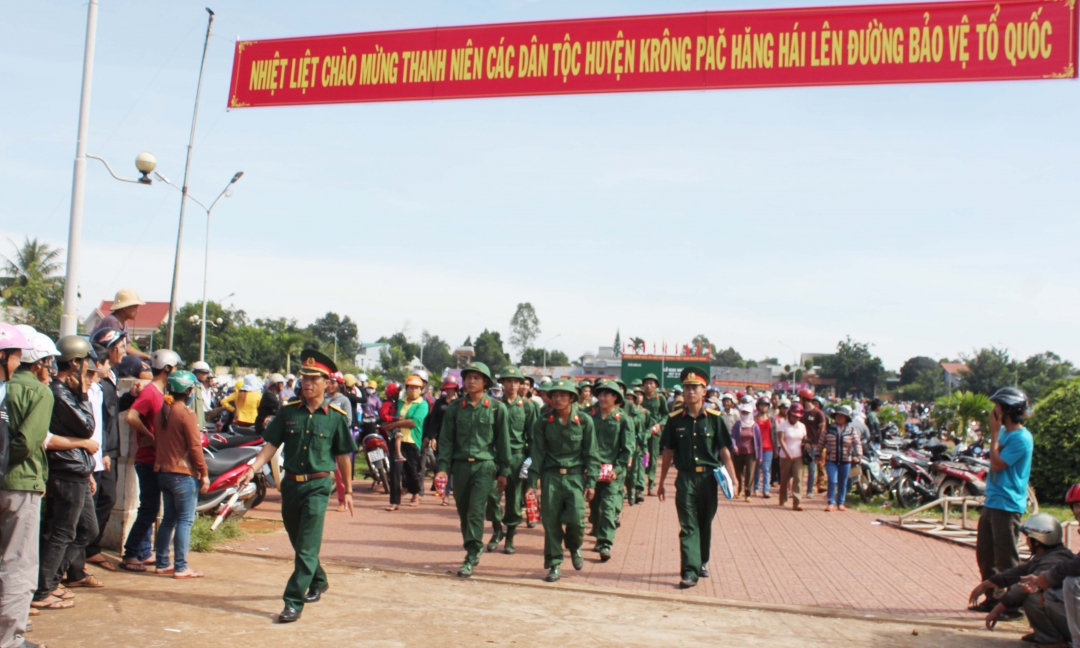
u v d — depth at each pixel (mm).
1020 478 6922
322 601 6723
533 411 10695
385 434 14469
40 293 41156
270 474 11922
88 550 7562
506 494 9414
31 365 5465
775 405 22266
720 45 8867
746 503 14922
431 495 14055
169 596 6641
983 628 6629
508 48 9414
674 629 6359
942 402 30250
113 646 5324
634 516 12711
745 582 8188
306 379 6473
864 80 8477
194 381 7410
